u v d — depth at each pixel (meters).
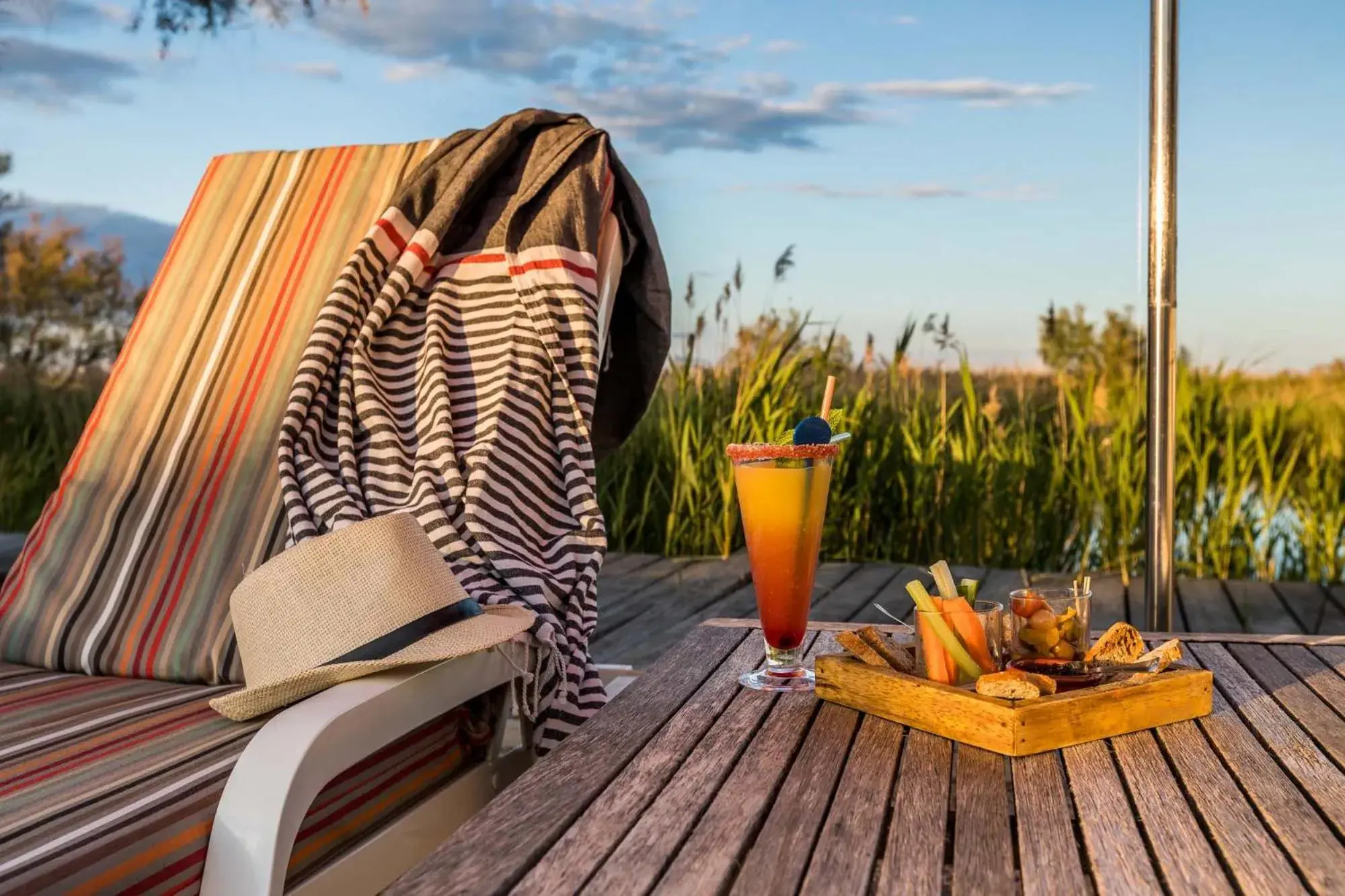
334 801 1.37
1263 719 1.20
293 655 1.46
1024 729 1.08
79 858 1.06
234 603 1.54
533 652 1.71
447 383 2.12
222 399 2.21
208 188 2.59
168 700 1.63
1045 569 4.92
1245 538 4.70
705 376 5.45
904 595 4.06
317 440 2.10
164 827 1.14
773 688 1.34
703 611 3.88
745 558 4.98
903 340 5.23
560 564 1.95
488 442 1.99
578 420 2.09
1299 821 0.92
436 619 1.49
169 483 2.11
